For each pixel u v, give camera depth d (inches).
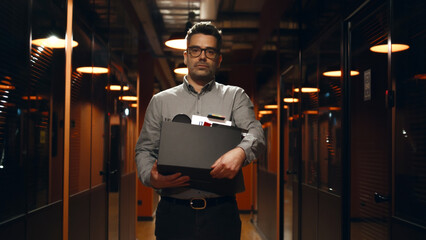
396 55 74.0
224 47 315.9
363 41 95.0
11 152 74.7
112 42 160.2
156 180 49.0
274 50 210.4
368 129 91.2
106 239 149.8
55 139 98.0
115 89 165.9
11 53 75.1
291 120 171.0
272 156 212.1
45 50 91.5
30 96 83.4
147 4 213.5
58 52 99.9
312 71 137.4
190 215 53.8
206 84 56.8
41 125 89.4
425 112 63.6
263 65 249.3
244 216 309.1
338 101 109.8
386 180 81.4
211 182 49.5
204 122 52.4
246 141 49.1
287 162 178.9
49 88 94.0
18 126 77.6
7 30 73.5
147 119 58.0
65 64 105.2
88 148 125.6
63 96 103.7
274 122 208.5
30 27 83.1
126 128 191.0
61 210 101.0
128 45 198.4
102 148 144.3
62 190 102.5
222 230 53.8
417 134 66.2
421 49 64.9
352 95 102.9
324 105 123.1
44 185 91.2
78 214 114.9
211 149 48.0
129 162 199.9
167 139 47.9
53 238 95.7
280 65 194.1
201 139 48.2
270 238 211.6
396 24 74.2
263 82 250.2
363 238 94.0
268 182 223.0
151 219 293.4
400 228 71.5
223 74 390.6
